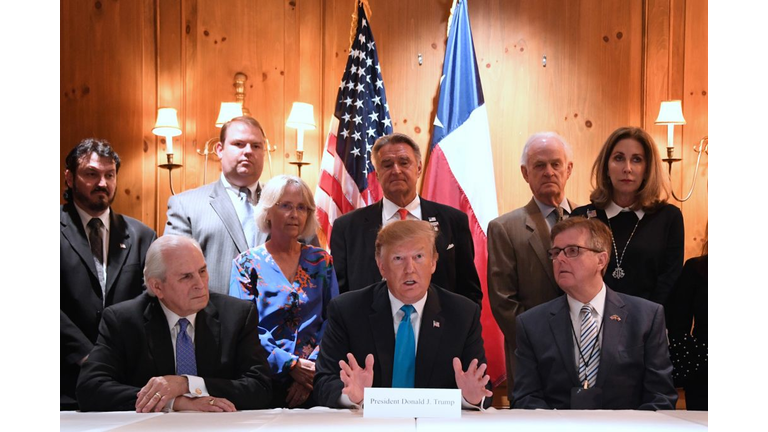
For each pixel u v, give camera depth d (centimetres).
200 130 470
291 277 297
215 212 334
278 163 471
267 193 302
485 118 450
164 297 241
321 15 477
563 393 243
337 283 306
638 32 477
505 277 328
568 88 477
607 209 325
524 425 143
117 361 237
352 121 450
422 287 229
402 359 232
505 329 321
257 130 355
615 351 241
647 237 314
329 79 475
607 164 325
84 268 306
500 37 477
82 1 468
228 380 234
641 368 241
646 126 474
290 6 475
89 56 468
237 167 348
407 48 476
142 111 468
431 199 443
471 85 454
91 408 227
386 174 324
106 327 240
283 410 194
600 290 254
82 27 468
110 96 467
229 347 247
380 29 477
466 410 195
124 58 468
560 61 477
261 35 474
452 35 464
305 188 306
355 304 240
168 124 432
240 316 254
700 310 298
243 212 346
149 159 468
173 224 334
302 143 447
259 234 329
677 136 474
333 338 237
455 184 441
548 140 344
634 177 317
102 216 322
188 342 245
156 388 216
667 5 475
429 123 473
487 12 477
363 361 232
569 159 349
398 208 325
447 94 456
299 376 276
